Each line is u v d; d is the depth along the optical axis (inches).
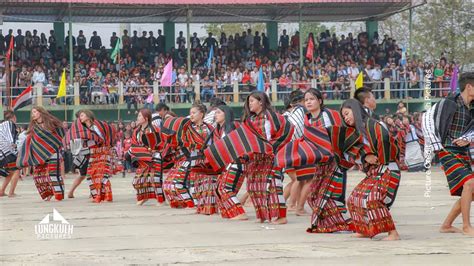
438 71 1398.9
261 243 350.9
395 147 344.2
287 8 1398.9
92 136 595.2
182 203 530.9
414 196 614.2
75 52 1437.0
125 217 481.4
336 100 1370.6
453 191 365.7
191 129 515.8
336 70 1406.3
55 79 1360.7
